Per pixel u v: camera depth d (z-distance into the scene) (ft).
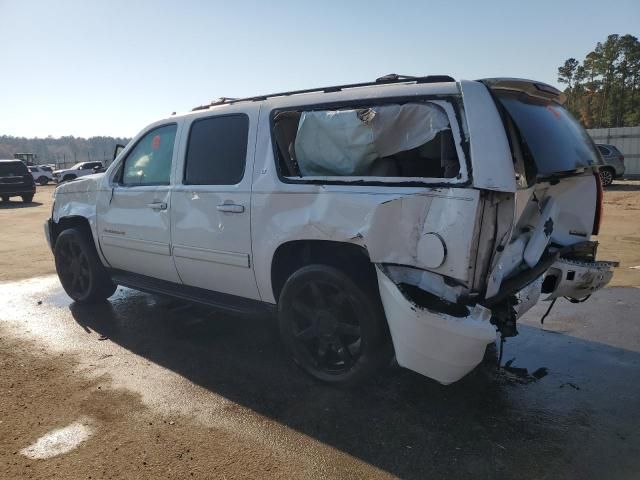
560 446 9.44
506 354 13.70
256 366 13.01
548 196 11.78
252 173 12.34
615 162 66.23
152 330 15.74
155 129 15.40
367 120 10.64
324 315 11.64
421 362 9.59
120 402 11.19
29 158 159.33
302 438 9.76
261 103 12.71
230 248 12.82
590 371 12.64
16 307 18.40
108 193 16.39
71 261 18.70
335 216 10.61
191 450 9.40
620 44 193.36
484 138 9.08
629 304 17.81
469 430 9.99
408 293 9.56
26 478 8.64
